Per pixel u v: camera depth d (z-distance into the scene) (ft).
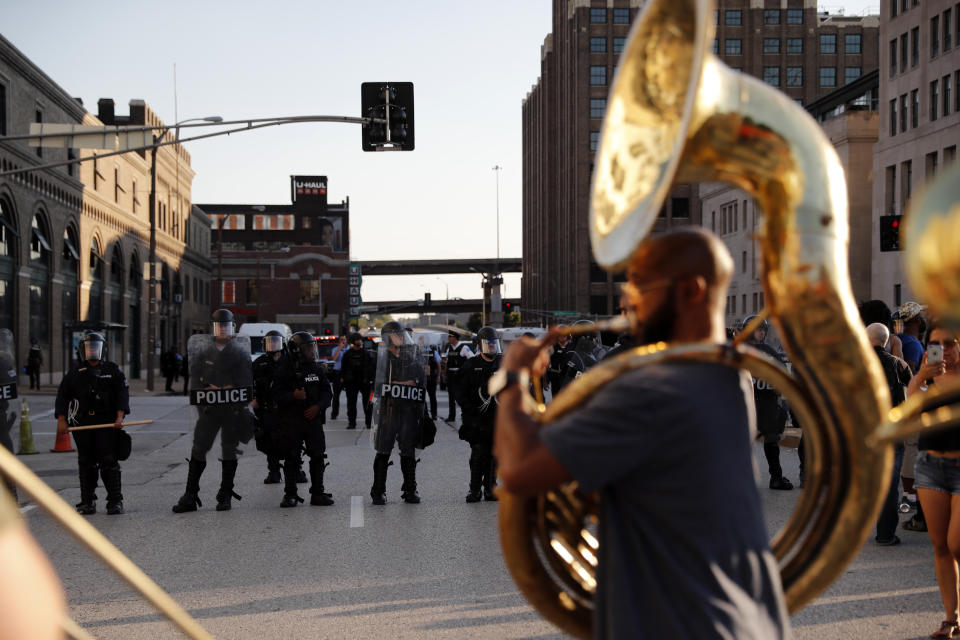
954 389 5.99
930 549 23.25
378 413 31.91
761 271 6.74
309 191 380.58
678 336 6.68
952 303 3.36
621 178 6.81
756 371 6.55
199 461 31.07
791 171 6.44
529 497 7.08
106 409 30.50
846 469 6.66
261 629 17.34
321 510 30.83
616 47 310.45
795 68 294.46
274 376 32.71
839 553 6.70
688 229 6.79
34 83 113.50
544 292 394.52
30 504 31.99
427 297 355.56
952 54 142.00
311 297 292.20
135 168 168.66
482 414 31.81
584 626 7.20
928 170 148.77
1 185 103.04
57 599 3.26
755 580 6.17
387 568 22.11
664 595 6.05
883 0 161.48
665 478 6.12
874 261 163.94
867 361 6.42
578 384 6.57
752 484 6.31
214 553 24.09
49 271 120.37
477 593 19.71
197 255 232.12
